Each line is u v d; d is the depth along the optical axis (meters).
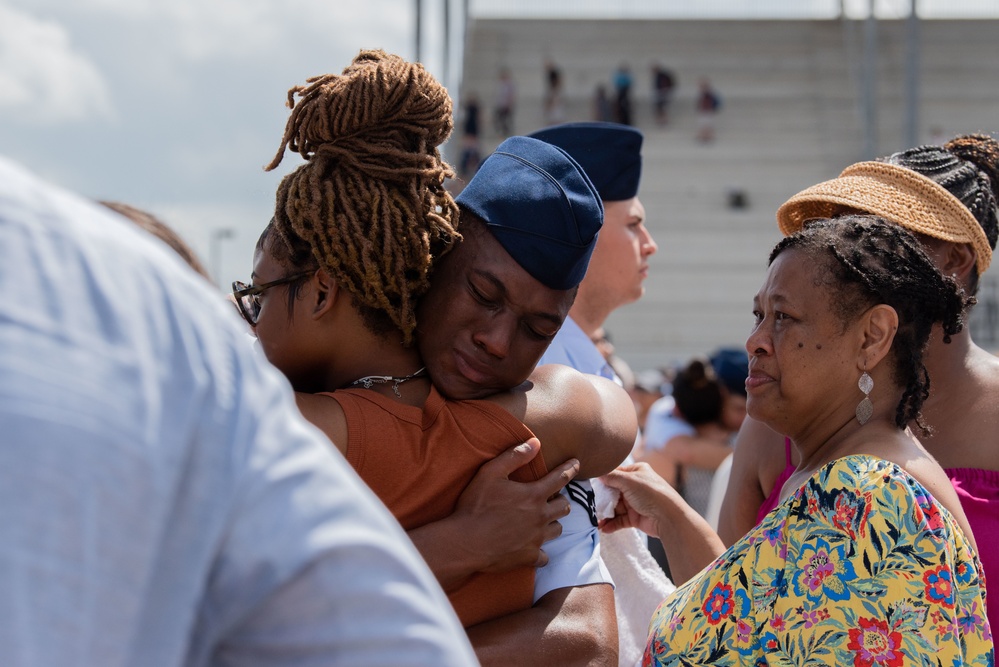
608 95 23.45
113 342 0.71
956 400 2.18
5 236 0.71
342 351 1.55
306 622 0.75
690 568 2.20
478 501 1.51
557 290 1.56
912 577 1.56
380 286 1.46
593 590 1.67
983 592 1.67
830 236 1.81
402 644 0.77
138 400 0.70
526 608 1.61
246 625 0.76
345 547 0.77
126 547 0.67
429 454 1.49
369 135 1.48
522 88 23.97
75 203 0.77
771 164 21.64
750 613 1.67
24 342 0.67
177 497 0.72
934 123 21.94
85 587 0.65
